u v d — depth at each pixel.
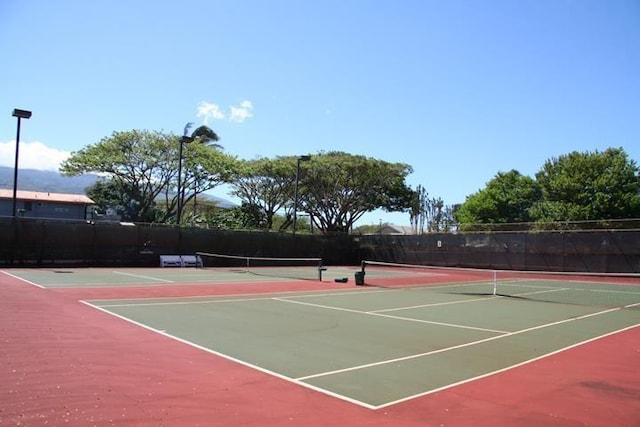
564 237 36.16
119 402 6.29
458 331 12.55
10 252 29.08
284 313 14.85
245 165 50.44
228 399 6.59
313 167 49.84
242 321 13.08
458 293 23.14
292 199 53.06
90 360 8.31
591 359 9.68
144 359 8.56
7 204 44.59
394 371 8.34
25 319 11.86
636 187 47.84
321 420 5.93
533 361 9.40
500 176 68.56
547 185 52.47
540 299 21.39
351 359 9.11
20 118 28.56
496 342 11.21
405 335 11.77
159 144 45.31
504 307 17.97
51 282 21.00
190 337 10.63
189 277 26.55
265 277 28.56
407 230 76.31
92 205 48.09
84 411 5.91
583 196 48.44
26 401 6.19
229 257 37.81
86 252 31.59
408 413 6.30
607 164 48.84
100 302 15.67
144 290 19.52
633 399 7.11
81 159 43.91
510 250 38.78
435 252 43.16
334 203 53.41
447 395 7.09
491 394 7.20
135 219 48.72
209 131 52.44
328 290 22.84
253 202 53.22
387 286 26.36
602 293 24.55
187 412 6.03
